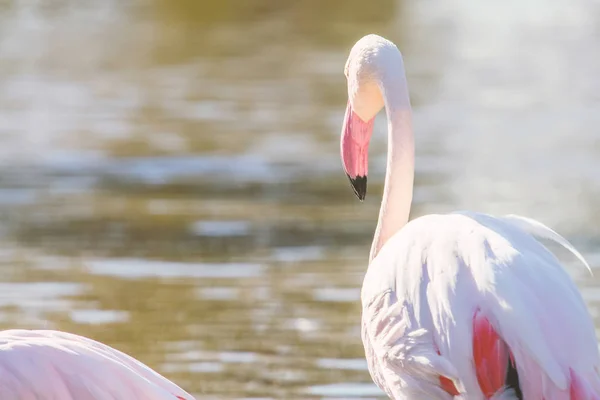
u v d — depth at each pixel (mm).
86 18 32875
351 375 8086
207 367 8203
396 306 5629
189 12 33969
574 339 5203
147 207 13438
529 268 5340
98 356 5703
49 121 19078
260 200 13836
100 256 11273
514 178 15102
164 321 9250
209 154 16609
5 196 13922
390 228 6621
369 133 7004
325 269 10867
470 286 5367
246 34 30125
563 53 27797
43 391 5586
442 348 5402
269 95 21828
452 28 32094
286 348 8641
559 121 19688
